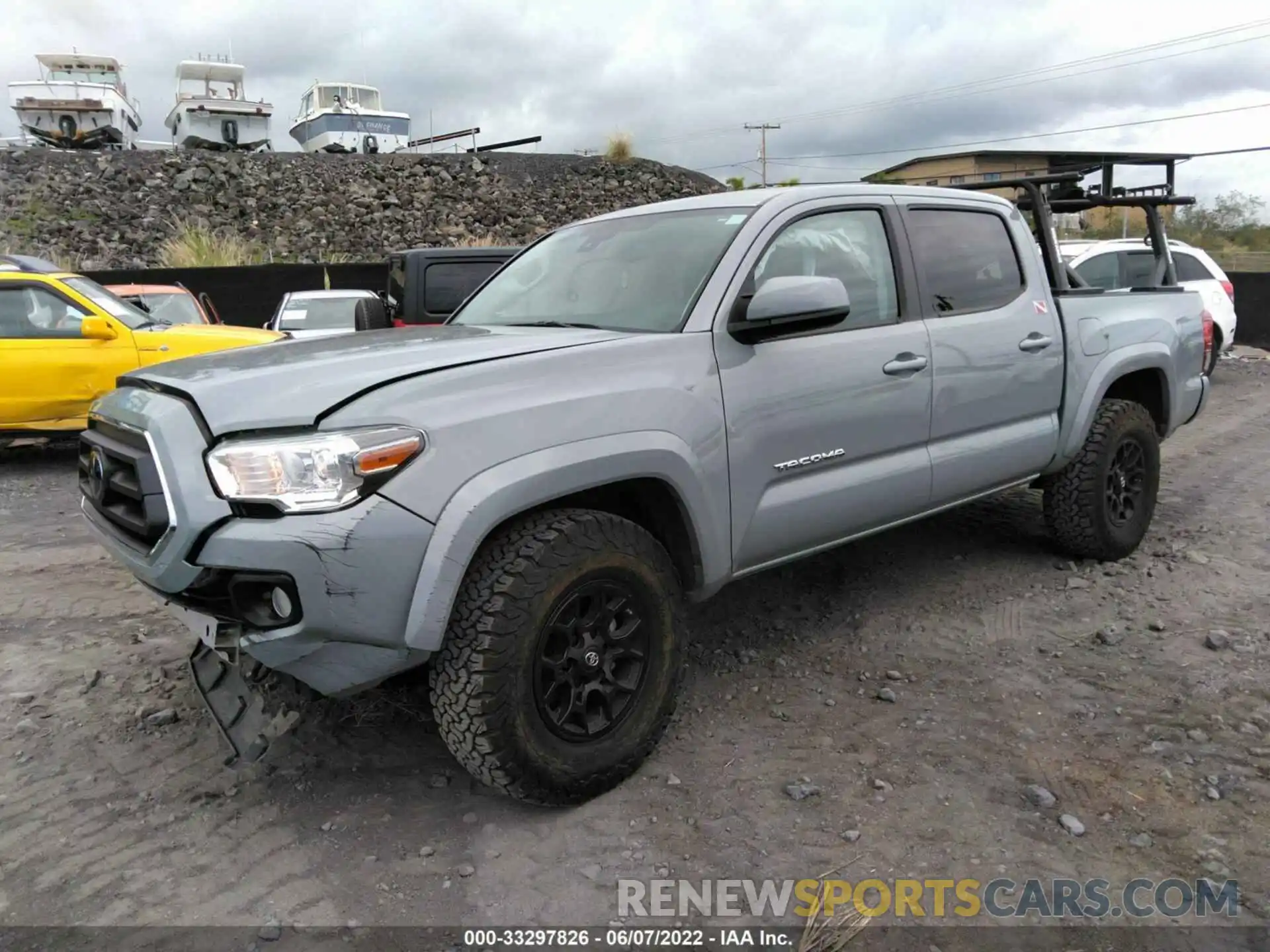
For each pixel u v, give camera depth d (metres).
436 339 3.21
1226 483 6.90
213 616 2.62
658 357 3.07
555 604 2.74
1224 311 11.50
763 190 3.83
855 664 3.90
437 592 2.53
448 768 3.13
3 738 3.35
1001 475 4.39
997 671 3.80
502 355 2.84
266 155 29.09
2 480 7.82
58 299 7.97
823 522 3.59
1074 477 4.84
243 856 2.70
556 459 2.72
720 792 2.98
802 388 3.42
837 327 3.65
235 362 2.99
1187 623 4.22
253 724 3.00
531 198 29.56
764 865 2.63
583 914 2.45
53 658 4.02
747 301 3.32
